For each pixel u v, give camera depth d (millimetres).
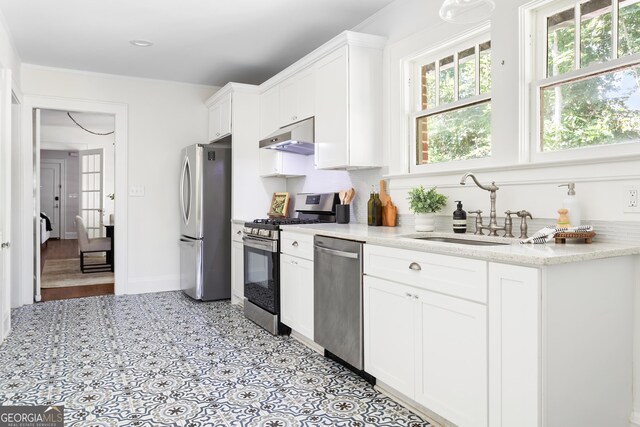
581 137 2113
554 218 2152
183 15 3387
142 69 4746
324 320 2812
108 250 6523
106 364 2793
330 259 2729
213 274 4664
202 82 5270
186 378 2570
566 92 2180
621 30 1962
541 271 1508
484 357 1702
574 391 1606
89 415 2111
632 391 1836
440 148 2973
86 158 8070
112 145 9141
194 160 4656
